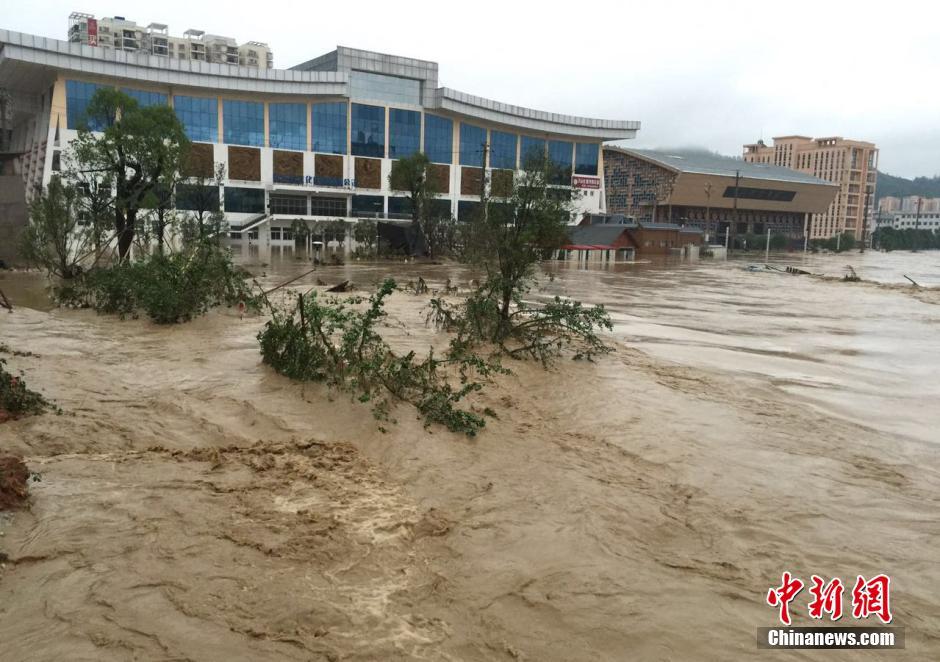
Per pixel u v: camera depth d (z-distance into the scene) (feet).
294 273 129.08
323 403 30.76
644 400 35.60
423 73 280.51
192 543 16.97
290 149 258.57
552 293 103.55
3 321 51.24
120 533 17.21
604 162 424.87
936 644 14.66
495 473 24.35
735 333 63.87
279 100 254.27
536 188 49.88
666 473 25.30
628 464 26.14
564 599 15.81
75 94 219.20
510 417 31.73
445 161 293.43
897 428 32.68
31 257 88.84
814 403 36.88
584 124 320.91
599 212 336.08
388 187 279.28
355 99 269.23
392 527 19.16
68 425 25.85
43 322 52.26
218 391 32.27
